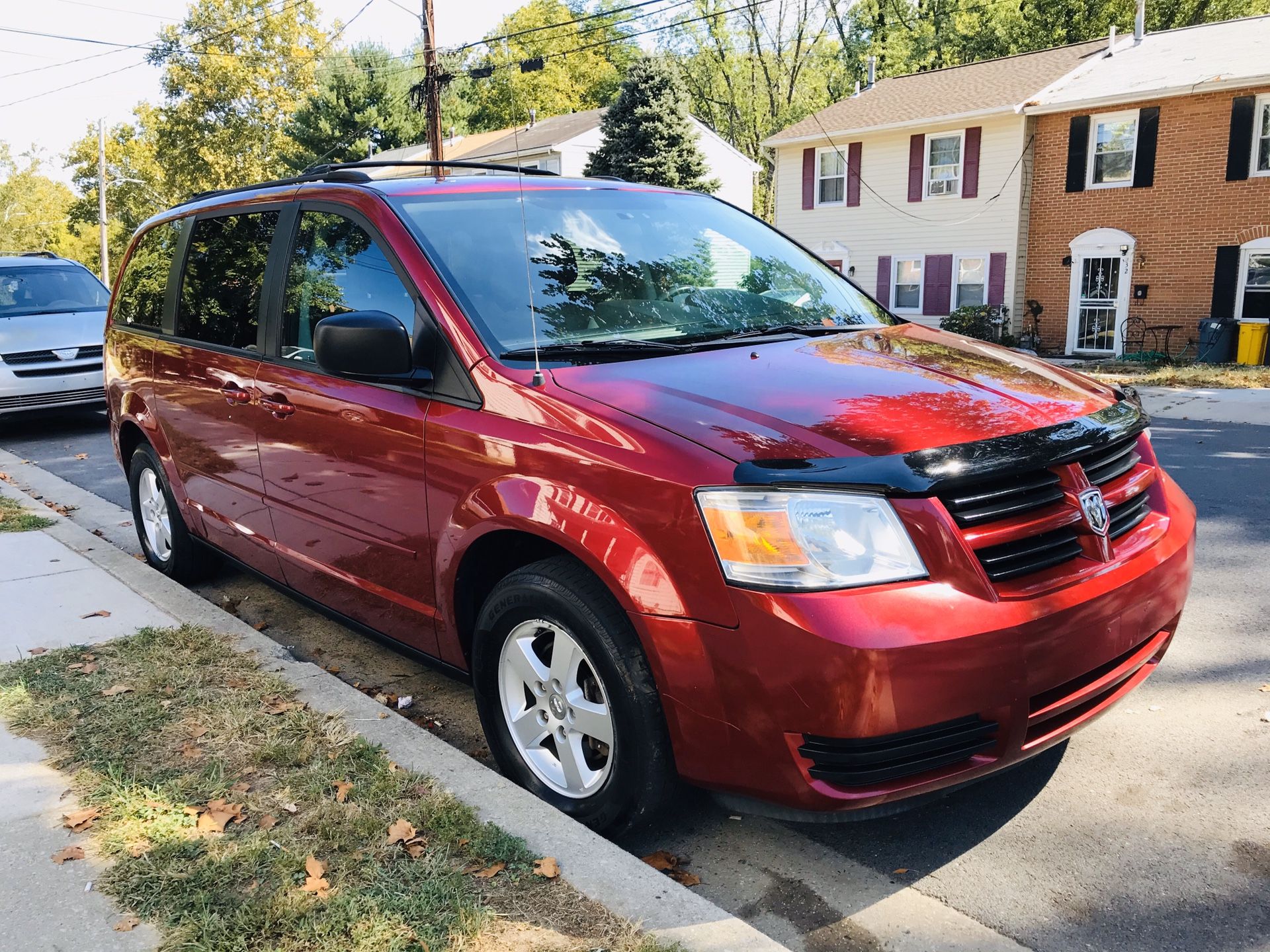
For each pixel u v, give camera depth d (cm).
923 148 2364
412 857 250
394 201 351
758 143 4828
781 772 236
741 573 234
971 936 244
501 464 286
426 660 342
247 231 429
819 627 224
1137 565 269
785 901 260
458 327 311
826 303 392
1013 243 2233
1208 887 260
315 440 360
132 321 529
